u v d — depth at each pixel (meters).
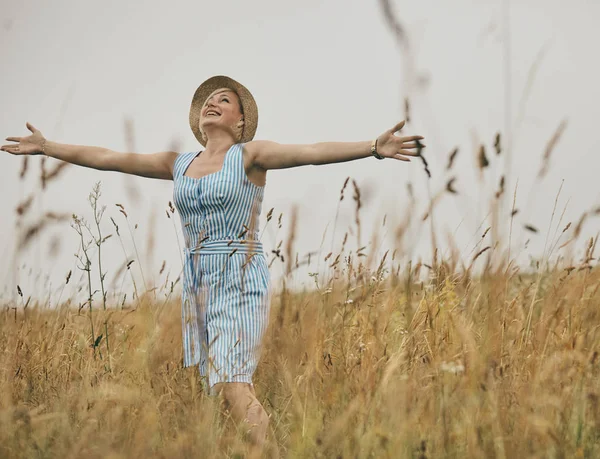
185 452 3.10
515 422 3.12
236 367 3.91
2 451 3.15
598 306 4.05
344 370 3.66
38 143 4.76
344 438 3.14
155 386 3.85
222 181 4.14
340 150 4.02
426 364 3.69
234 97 4.61
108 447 3.03
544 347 3.78
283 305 4.48
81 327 4.73
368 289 4.19
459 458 3.00
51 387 3.97
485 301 3.90
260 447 3.47
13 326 4.73
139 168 4.61
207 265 4.15
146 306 4.20
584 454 3.09
